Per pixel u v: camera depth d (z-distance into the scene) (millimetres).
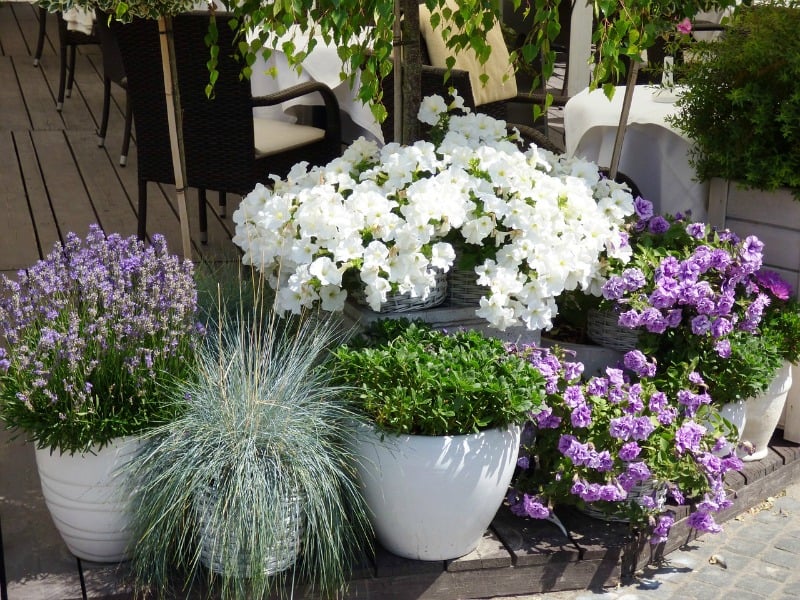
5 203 4488
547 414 2414
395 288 2434
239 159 3654
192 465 2117
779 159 2854
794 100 2754
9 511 2498
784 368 2842
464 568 2348
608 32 2514
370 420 2221
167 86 2885
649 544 2529
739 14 2998
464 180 2496
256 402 2176
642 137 3410
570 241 2506
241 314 2518
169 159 3775
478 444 2205
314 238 2488
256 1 2477
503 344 2461
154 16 2643
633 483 2434
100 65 7098
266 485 2100
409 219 2361
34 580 2219
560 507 2613
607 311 2766
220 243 4176
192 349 2344
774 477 2934
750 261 2652
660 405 2459
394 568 2305
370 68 2434
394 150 2684
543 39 2500
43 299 2350
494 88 4293
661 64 3756
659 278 2625
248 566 2133
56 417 2143
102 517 2211
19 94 6270
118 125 5781
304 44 4008
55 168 4996
